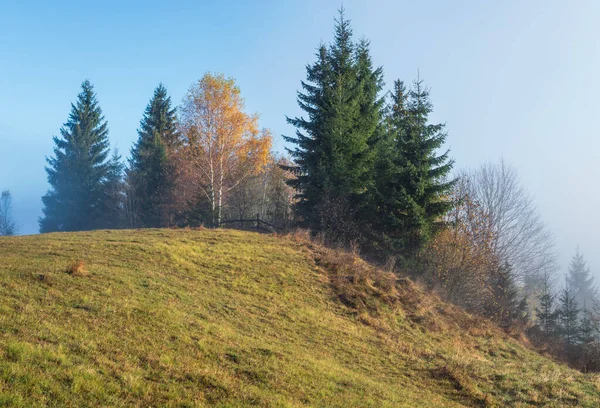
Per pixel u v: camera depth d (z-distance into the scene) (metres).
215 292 15.45
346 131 29.27
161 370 8.48
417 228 26.17
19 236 21.34
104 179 57.16
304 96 31.44
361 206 29.11
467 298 25.67
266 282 17.92
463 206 28.64
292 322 14.67
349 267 21.28
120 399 7.09
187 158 41.09
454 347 16.62
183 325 11.20
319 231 28.27
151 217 47.50
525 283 44.88
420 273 25.72
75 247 17.66
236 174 40.34
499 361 16.19
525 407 11.24
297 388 9.29
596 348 24.02
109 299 11.67
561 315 34.94
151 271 15.77
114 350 8.84
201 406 7.44
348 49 31.62
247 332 12.61
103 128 58.19
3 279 11.71
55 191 55.94
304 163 30.33
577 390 12.60
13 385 6.67
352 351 13.48
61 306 10.56
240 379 9.06
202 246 20.77
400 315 18.34
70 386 7.05
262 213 49.69
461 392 11.88
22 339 8.27
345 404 9.08
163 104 55.97
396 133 31.09
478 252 27.14
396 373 12.57
